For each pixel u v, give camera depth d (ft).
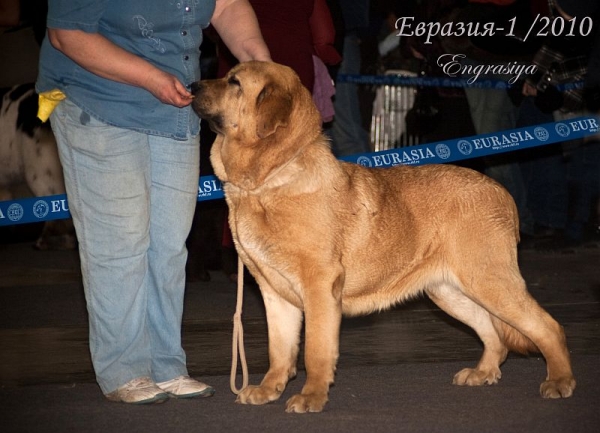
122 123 22.29
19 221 35.91
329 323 22.49
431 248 24.82
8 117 52.06
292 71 23.32
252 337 32.86
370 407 22.63
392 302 25.07
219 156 23.79
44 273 48.06
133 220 22.74
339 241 22.97
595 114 47.47
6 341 32.42
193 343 31.91
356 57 52.26
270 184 22.56
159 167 23.43
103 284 22.93
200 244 44.34
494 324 25.18
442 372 27.12
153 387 23.25
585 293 40.50
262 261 23.11
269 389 23.47
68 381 26.40
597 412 21.89
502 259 24.17
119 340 23.13
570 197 52.49
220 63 36.83
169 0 22.29
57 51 22.25
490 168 52.01
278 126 22.24
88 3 21.13
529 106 50.19
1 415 22.25
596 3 45.85
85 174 22.63
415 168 25.43
